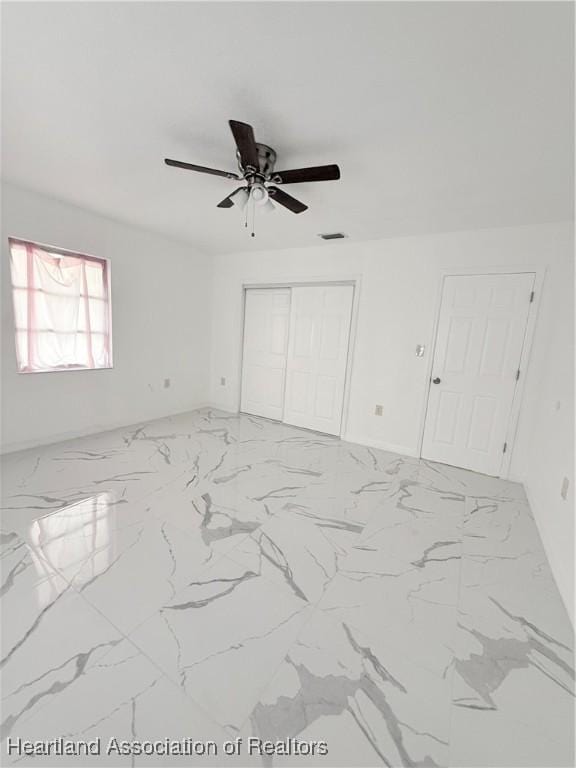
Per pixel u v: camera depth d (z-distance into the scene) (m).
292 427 4.48
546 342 2.95
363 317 3.82
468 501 2.73
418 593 1.74
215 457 3.35
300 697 1.22
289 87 1.48
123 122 1.83
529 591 1.79
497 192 2.36
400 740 1.11
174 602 1.59
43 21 1.22
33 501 2.37
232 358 4.98
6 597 1.57
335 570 1.87
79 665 1.28
